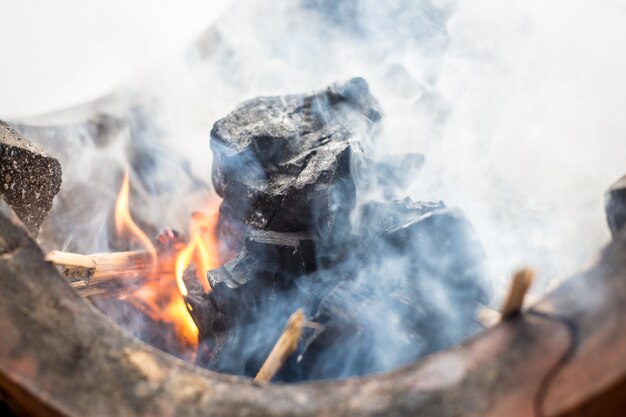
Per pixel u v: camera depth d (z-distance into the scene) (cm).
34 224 167
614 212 131
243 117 191
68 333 114
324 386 106
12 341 112
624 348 96
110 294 192
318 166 164
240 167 177
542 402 95
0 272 121
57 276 124
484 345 105
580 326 102
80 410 103
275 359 134
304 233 162
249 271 162
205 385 108
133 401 105
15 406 118
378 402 101
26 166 156
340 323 137
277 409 103
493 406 97
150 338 194
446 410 98
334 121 192
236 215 181
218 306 166
